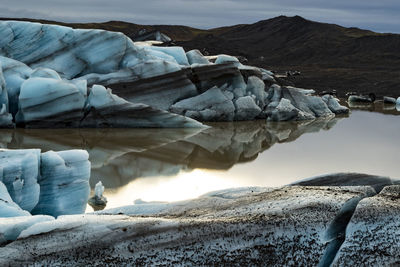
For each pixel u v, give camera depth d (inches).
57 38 1193.4
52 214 539.2
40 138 944.3
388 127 1243.2
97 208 577.0
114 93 1179.9
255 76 1397.6
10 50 1154.7
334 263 343.0
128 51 1262.3
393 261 338.3
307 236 361.7
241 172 767.7
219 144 976.9
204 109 1246.9
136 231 368.8
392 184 447.2
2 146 864.9
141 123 1096.2
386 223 359.9
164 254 355.9
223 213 398.0
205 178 725.3
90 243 360.5
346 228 363.3
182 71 1254.3
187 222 375.2
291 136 1095.6
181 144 957.2
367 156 893.8
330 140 1053.8
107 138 975.0
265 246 358.0
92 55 1219.9
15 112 1055.6
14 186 492.4
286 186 458.3
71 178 554.9
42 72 1067.3
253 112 1307.8
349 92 2017.7
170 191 655.1
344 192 411.5
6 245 357.7
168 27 4608.8
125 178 712.4
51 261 347.6
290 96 1422.2
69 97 1029.8
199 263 351.3
